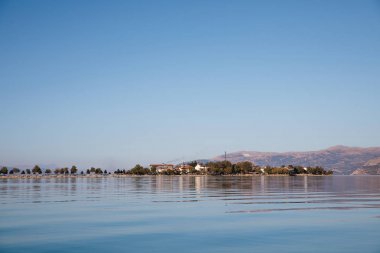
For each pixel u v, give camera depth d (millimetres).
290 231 32656
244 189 99375
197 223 36969
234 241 28641
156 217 41094
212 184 138500
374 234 31188
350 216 41688
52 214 43500
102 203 56875
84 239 29516
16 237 30344
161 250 25891
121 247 26812
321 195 74438
